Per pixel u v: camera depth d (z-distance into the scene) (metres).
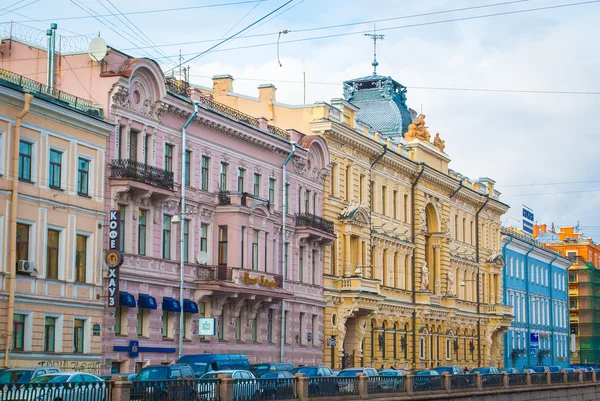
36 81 45.06
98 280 42.59
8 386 25.06
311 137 60.31
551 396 66.69
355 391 42.44
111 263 42.62
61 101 41.00
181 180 48.62
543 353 107.31
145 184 44.56
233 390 33.44
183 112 48.47
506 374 59.78
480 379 56.03
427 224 81.31
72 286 41.09
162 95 46.78
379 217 70.06
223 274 50.41
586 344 128.25
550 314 112.50
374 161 68.88
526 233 112.56
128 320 44.38
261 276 53.28
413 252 76.31
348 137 64.56
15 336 38.09
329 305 62.91
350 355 65.12
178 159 48.53
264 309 55.22
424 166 76.00
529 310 105.06
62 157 41.06
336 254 64.19
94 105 43.78
